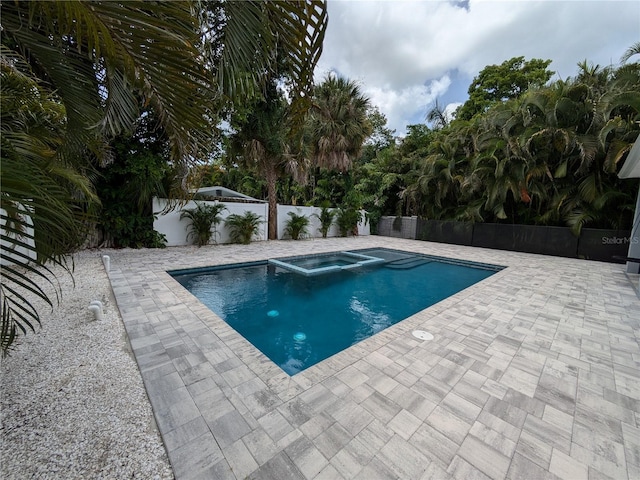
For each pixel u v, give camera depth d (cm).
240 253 734
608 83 756
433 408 173
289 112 148
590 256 780
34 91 178
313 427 154
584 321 328
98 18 89
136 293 380
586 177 772
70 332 258
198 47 112
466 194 1009
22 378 187
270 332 363
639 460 139
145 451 135
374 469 130
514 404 180
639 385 204
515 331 297
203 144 173
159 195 744
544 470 132
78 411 159
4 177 99
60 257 155
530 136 779
